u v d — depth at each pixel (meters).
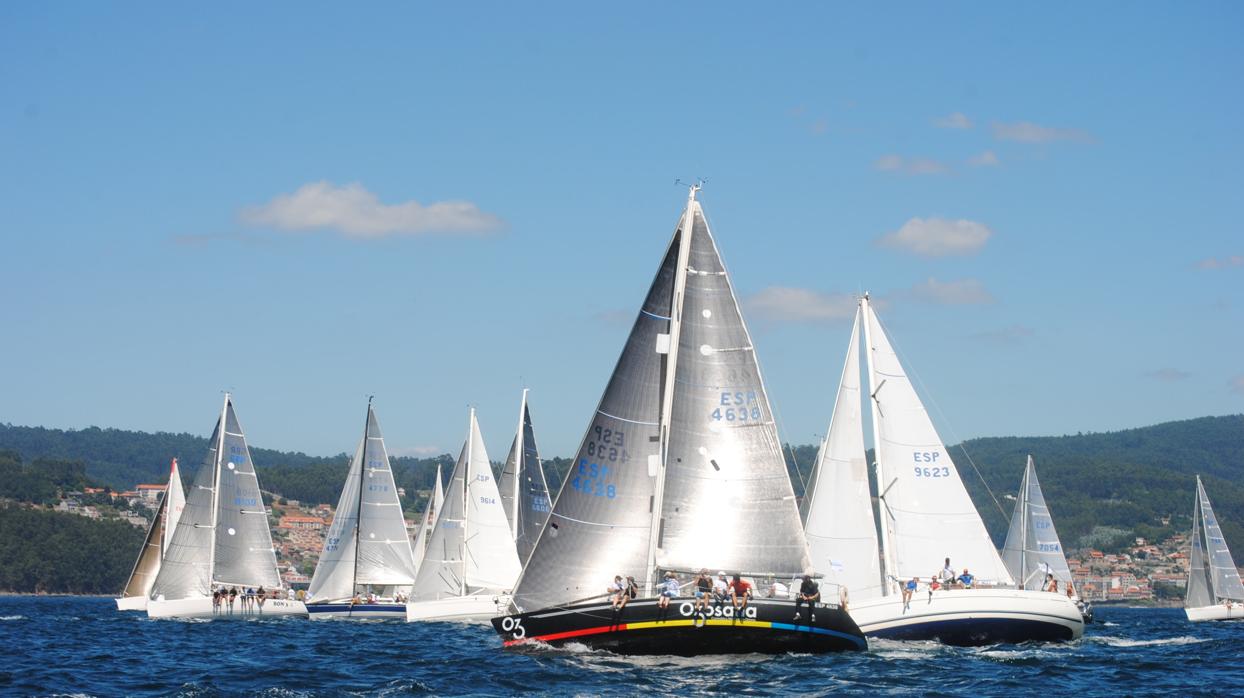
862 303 50.38
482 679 33.84
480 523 72.75
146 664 42.38
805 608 36.16
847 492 48.50
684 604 35.16
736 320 38.41
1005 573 48.59
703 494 37.50
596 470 37.88
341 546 77.50
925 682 33.75
